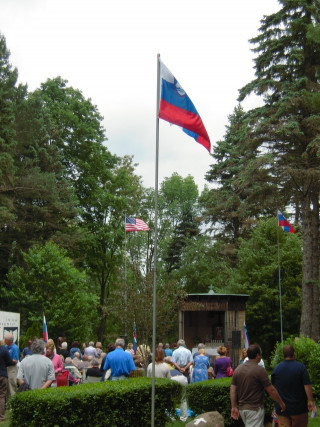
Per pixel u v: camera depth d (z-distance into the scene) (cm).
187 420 1229
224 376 1337
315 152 2666
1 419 1156
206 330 2948
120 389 924
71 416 854
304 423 830
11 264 3769
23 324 3281
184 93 1048
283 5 2833
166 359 1518
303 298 2727
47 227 3988
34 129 3844
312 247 2783
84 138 4503
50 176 3753
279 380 841
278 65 2812
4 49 3753
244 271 3703
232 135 5156
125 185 4791
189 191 6606
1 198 3325
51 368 1004
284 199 2828
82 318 3438
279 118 2730
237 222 4956
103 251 4719
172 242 5953
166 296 2384
